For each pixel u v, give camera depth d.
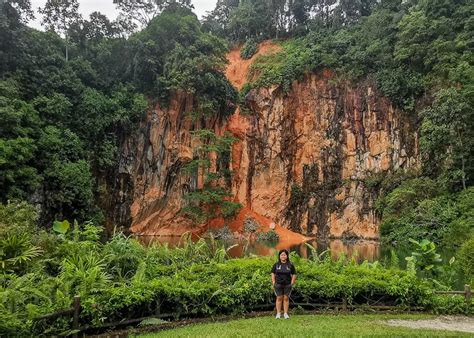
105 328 8.06
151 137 40.59
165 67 41.22
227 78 50.06
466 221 28.28
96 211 32.34
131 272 10.64
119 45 42.09
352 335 7.78
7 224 12.31
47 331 6.93
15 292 7.02
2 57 31.52
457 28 40.09
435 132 34.31
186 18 44.22
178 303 9.04
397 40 43.56
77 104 35.09
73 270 9.03
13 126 27.16
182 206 41.19
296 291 10.14
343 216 43.03
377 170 42.31
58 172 29.45
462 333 8.31
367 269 11.44
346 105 45.03
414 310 10.36
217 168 44.50
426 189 35.34
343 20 56.22
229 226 41.75
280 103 47.12
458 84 36.84
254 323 8.74
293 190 46.03
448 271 13.55
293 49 51.31
